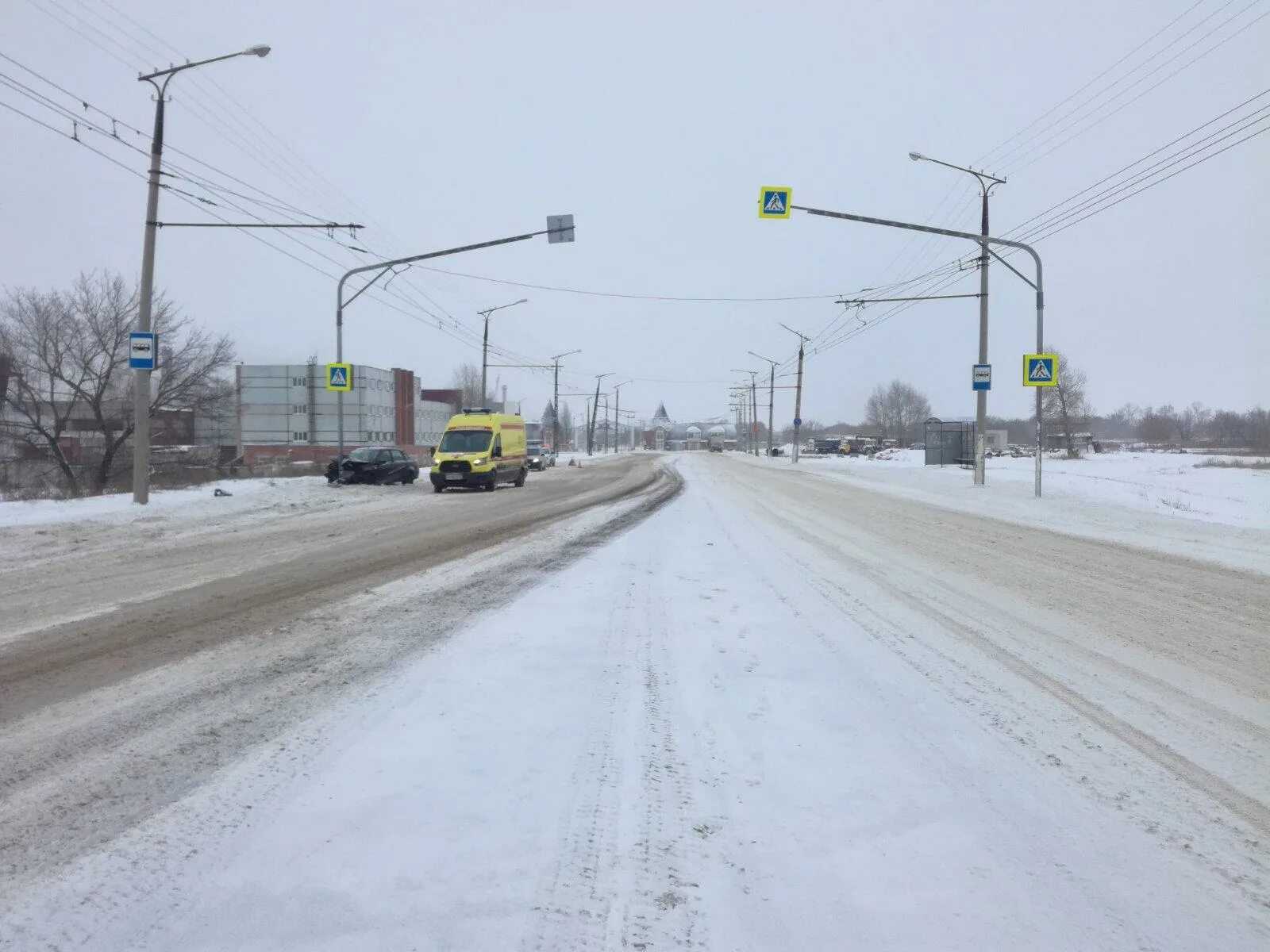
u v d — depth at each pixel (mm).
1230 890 3523
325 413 72750
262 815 4039
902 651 7316
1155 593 10297
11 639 7555
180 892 3385
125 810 4090
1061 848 3857
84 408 40750
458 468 29750
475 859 3660
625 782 4488
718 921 3252
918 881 3557
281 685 6137
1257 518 20078
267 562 12383
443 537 15555
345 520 19094
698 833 3949
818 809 4219
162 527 17219
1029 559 13258
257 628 8039
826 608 9109
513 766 4664
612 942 3104
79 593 9852
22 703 5730
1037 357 25516
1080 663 7023
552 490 30641
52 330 35969
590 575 11094
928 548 14359
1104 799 4383
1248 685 6434
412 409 83188
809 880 3561
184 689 6059
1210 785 4582
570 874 3562
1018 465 50562
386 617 8500
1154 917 3318
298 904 3301
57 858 3639
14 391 35656
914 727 5422
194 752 4836
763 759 4848
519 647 7277
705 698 5934
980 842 3904
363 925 3168
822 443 104375
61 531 16031
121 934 3105
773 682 6336
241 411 57688
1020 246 25031
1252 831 4047
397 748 4902
